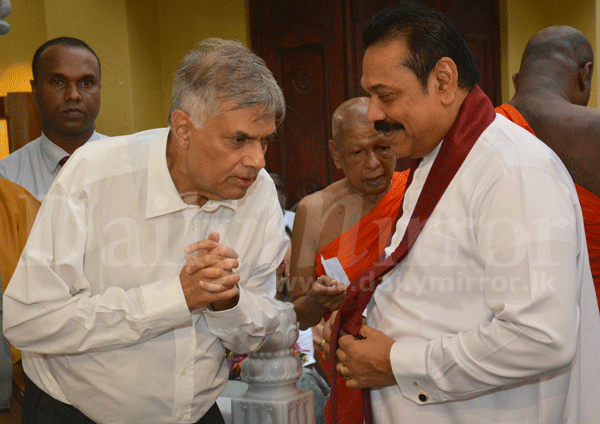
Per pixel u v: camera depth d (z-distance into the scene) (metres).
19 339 1.12
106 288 1.20
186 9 4.12
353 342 1.26
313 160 4.04
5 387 1.51
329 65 3.94
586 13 4.16
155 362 1.19
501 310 1.05
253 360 1.29
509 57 4.22
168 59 4.18
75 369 1.19
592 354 1.22
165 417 1.23
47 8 3.83
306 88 4.02
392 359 1.17
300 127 4.05
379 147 1.69
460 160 1.16
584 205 1.65
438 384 1.12
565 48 1.86
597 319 1.24
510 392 1.15
